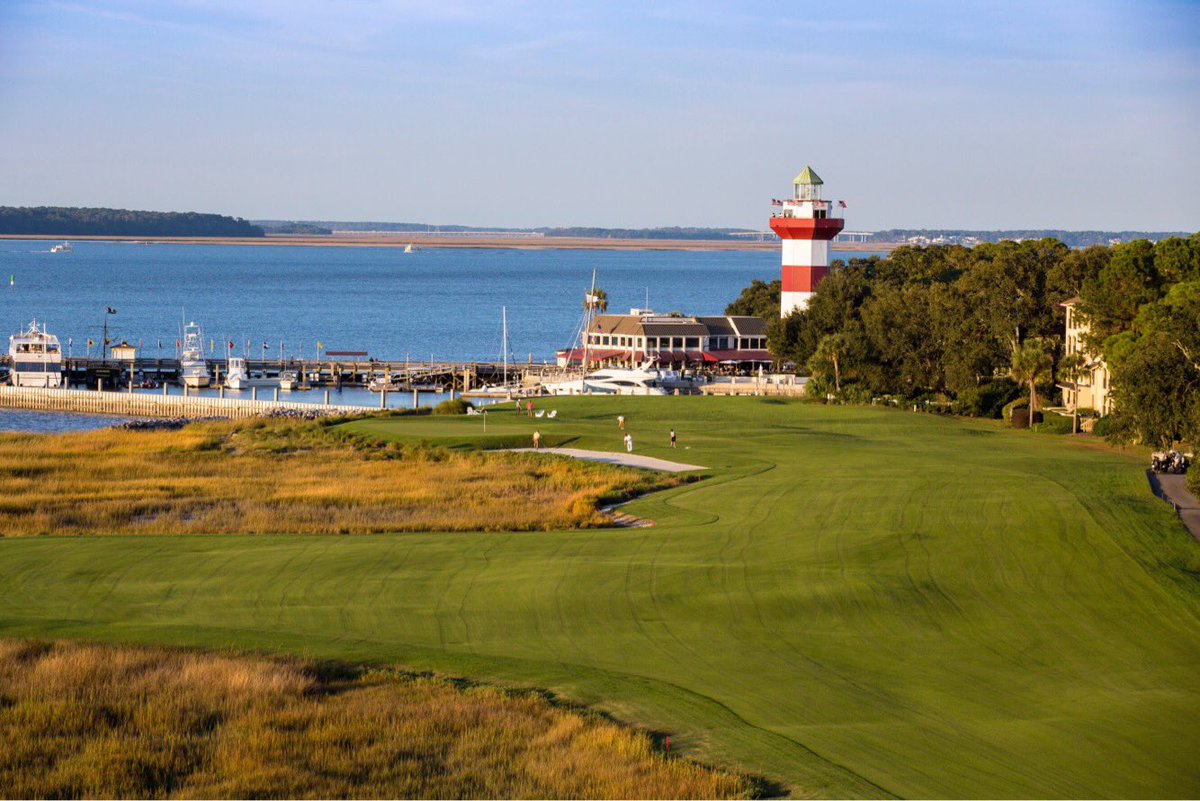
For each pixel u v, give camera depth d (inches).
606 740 1346.0
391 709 1455.5
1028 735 1363.2
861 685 1525.6
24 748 1369.3
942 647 1673.2
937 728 1381.6
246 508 2928.2
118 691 1524.4
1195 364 3221.0
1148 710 1443.2
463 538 2396.7
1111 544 2166.6
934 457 3496.6
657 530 2438.5
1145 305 3900.1
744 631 1744.6
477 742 1365.7
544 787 1243.8
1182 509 2625.5
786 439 3959.2
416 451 3855.8
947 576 1999.3
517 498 3031.5
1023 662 1614.2
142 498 3063.5
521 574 2053.4
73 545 2324.1
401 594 1946.4
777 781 1241.4
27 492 3147.1
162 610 1876.2
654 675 1568.7
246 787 1275.8
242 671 1568.7
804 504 2652.6
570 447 3900.1
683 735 1369.3
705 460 3535.9
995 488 2763.3
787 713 1428.4
